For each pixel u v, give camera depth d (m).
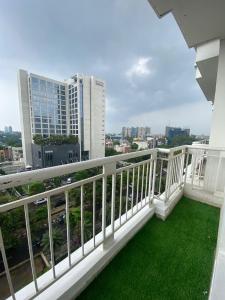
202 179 3.26
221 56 2.70
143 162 1.90
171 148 2.24
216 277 0.55
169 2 1.95
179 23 2.33
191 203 2.75
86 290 1.22
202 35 2.63
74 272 1.21
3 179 0.65
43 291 0.99
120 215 1.66
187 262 1.50
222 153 2.64
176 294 1.20
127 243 1.73
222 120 2.73
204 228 2.04
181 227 2.05
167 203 2.32
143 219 2.02
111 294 1.20
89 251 1.29
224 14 2.09
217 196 2.61
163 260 1.52
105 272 1.38
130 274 1.37
